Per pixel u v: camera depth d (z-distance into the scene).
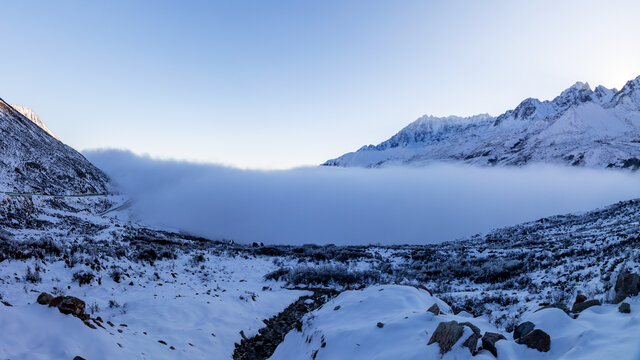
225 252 30.06
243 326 11.25
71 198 53.34
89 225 32.62
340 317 8.95
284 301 15.83
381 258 30.20
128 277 14.56
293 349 8.78
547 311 6.38
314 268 22.92
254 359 9.52
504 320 8.62
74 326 6.44
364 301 9.40
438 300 10.23
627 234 23.12
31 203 31.80
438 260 28.56
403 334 6.65
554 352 5.20
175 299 12.22
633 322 5.16
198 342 9.18
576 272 16.47
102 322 8.05
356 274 21.86
